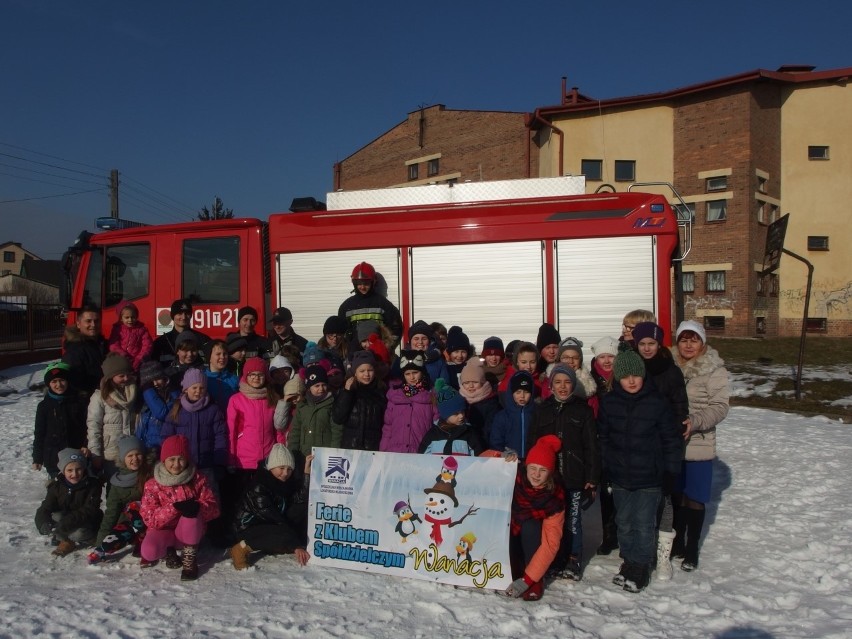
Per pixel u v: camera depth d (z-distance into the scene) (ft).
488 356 21.70
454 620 14.11
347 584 15.96
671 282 25.53
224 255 28.96
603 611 14.61
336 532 17.13
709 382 16.90
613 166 85.61
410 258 26.76
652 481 15.61
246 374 19.04
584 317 25.54
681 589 15.78
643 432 15.64
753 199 80.94
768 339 78.02
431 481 16.46
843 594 15.52
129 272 30.09
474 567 15.89
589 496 16.55
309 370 18.57
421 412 18.01
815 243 85.35
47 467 19.92
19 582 16.06
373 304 26.12
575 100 91.45
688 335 17.35
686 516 17.24
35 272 232.94
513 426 17.43
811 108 84.79
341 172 126.93
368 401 18.25
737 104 81.00
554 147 86.84
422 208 26.94
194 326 28.89
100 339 22.44
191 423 18.44
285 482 17.74
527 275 25.95
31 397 52.39
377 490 16.89
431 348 21.57
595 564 17.48
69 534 17.84
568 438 16.12
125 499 17.63
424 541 16.37
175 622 13.83
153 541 16.57
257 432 18.94
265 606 14.64
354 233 27.30
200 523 16.33
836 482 25.35
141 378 18.97
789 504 22.61
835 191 84.89
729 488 24.84
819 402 45.96
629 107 85.20
